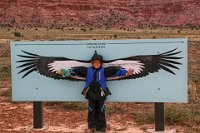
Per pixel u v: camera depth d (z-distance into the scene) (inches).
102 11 6368.1
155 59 349.7
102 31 4222.4
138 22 6387.8
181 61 346.0
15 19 5802.2
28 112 436.8
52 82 365.4
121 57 354.0
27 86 369.1
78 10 6264.8
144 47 350.6
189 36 3048.7
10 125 384.2
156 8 6643.7
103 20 6210.6
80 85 362.0
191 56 1353.3
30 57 366.6
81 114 426.3
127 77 354.0
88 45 357.4
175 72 347.9
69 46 359.9
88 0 6392.7
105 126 357.4
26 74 368.2
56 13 6077.8
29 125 384.5
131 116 417.7
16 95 370.9
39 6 6072.8
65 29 4776.1
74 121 398.3
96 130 357.7
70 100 364.5
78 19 6146.7
